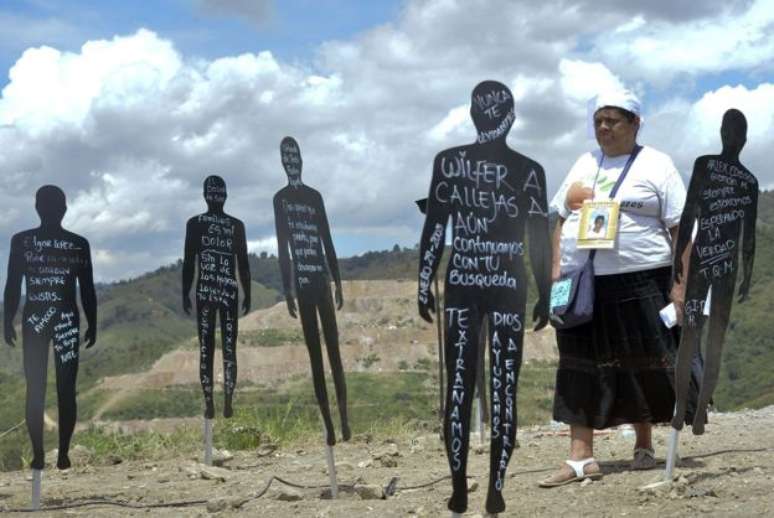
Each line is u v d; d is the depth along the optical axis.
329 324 6.49
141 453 10.30
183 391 64.62
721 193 6.27
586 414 6.60
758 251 85.75
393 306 63.12
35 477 6.74
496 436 5.05
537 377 35.25
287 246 6.29
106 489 7.63
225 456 9.39
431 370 52.31
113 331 133.38
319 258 6.43
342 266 101.06
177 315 144.50
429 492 6.68
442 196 4.96
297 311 6.49
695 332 6.23
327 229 6.51
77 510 6.72
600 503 5.83
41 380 6.74
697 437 8.71
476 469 7.63
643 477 6.53
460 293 4.96
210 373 8.52
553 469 7.39
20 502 7.25
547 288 5.05
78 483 8.23
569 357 6.68
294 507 6.29
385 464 8.24
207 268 8.48
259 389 50.81
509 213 5.01
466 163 4.98
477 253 4.98
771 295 76.88
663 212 6.62
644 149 6.73
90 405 62.31
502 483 5.09
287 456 9.55
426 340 57.50
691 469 6.78
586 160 6.87
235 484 7.53
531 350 43.00
